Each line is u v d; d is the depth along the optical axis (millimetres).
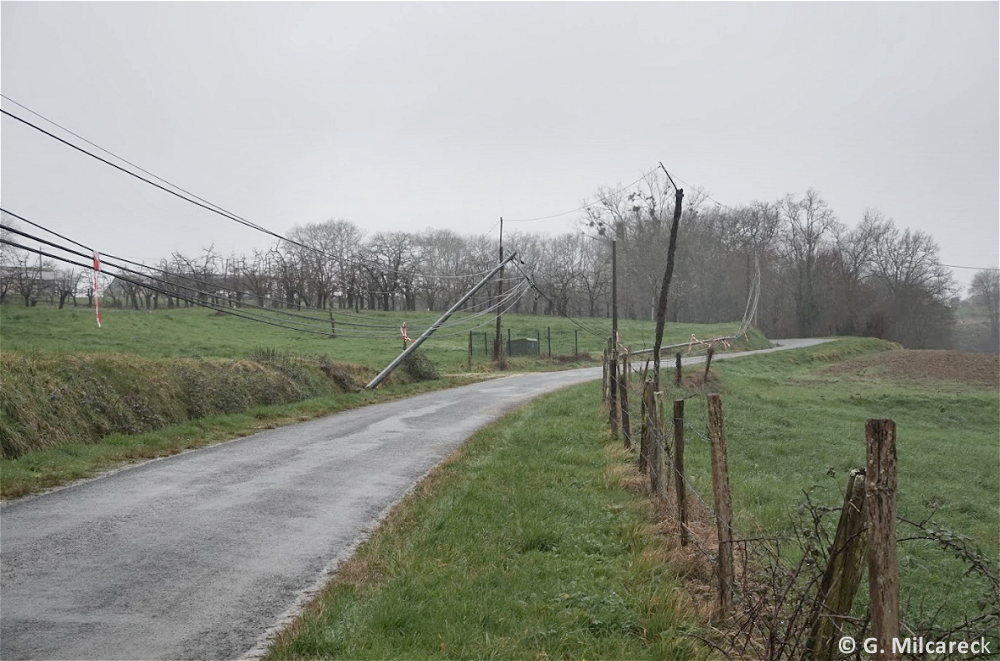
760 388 34781
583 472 11617
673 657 5352
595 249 94938
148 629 5797
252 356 25109
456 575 6879
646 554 7273
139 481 11516
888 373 45031
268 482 11547
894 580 3584
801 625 4848
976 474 16156
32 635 5625
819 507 5012
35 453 12609
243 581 6953
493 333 65562
